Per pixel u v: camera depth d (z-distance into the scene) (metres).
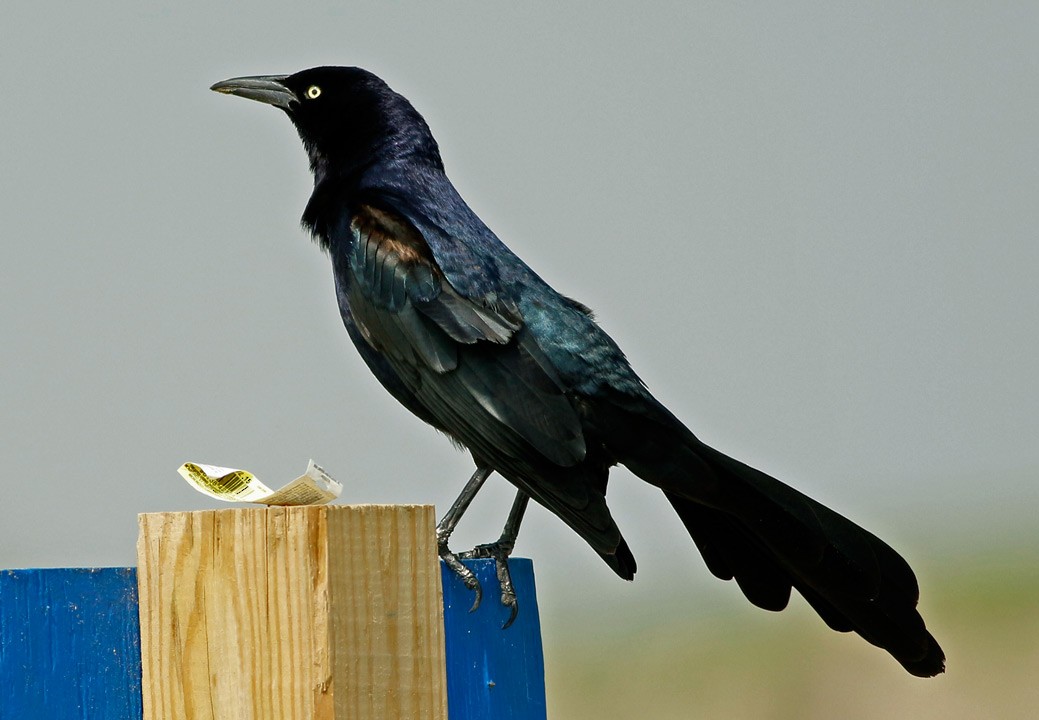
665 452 10.25
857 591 10.08
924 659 10.09
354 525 7.13
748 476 10.20
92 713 7.23
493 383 10.30
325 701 6.91
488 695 8.52
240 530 7.13
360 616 7.12
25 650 7.21
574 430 9.94
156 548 7.27
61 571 7.29
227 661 7.11
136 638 7.30
